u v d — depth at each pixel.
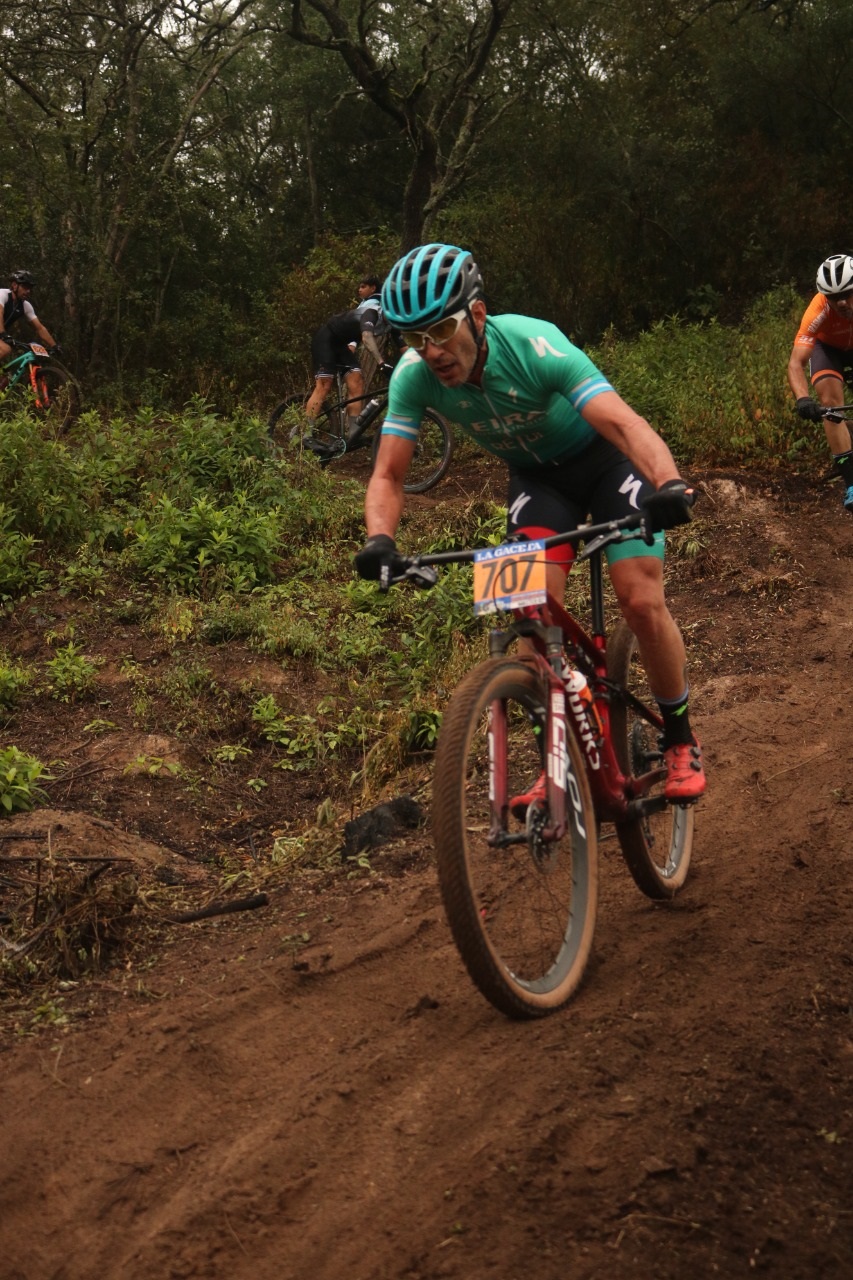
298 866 4.39
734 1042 2.89
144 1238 2.42
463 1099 2.76
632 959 3.35
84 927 3.71
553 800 2.93
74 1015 3.34
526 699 3.06
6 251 16.25
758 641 6.25
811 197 17.75
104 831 4.67
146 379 15.56
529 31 19.12
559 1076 2.78
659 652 3.39
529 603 2.86
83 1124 2.79
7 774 4.86
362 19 15.61
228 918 3.98
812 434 10.06
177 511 7.91
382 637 7.01
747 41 18.84
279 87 24.45
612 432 3.03
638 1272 2.21
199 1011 3.25
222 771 5.53
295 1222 2.44
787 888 3.73
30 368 12.04
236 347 17.31
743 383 10.90
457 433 11.38
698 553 7.65
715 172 18.27
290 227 25.50
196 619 6.98
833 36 18.12
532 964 3.27
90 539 7.84
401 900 3.83
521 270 17.77
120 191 16.44
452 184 16.20
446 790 2.73
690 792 3.49
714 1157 2.49
